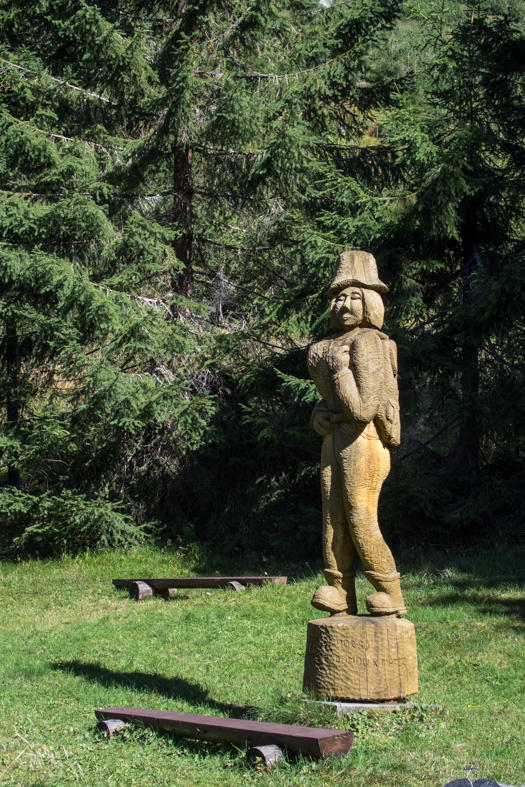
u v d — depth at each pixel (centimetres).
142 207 1498
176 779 475
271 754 480
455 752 500
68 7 1405
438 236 1311
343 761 474
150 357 1368
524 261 1282
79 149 1350
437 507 1293
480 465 1396
